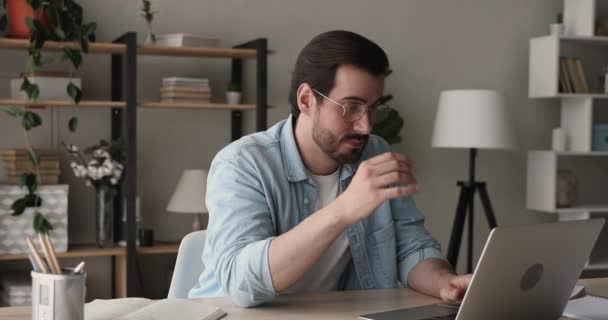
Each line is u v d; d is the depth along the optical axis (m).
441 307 1.66
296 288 1.94
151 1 4.27
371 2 4.74
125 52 3.83
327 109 1.75
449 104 4.41
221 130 4.46
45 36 3.62
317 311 1.63
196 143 4.41
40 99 3.73
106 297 4.22
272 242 1.61
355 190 1.54
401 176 1.54
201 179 4.04
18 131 4.02
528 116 5.16
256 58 4.14
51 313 1.28
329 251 1.96
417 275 1.93
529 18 5.12
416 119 4.88
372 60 1.72
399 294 1.86
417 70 4.86
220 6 4.41
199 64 4.39
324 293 1.84
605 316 1.64
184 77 4.36
